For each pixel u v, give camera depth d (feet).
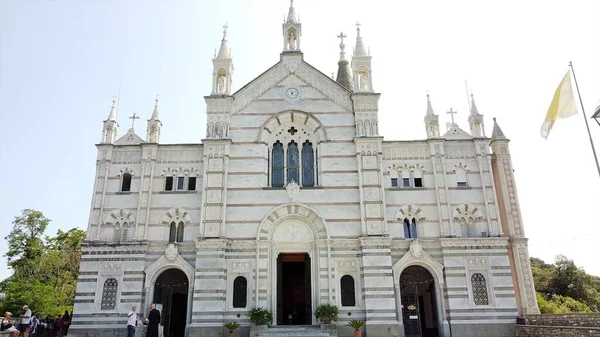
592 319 98.12
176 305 134.92
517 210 135.44
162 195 135.03
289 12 155.84
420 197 135.33
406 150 140.46
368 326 120.78
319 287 124.98
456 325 123.13
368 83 145.59
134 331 103.71
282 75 146.92
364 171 134.31
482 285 127.13
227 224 130.52
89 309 123.65
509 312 124.16
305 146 142.51
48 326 132.05
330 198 133.28
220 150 136.36
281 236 131.23
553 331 103.60
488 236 131.23
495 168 142.31
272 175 139.33
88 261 127.65
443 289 126.72
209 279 124.16
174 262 127.24
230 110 142.00
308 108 143.33
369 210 130.41
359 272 126.72
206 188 132.46
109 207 133.80
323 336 113.39
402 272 133.69
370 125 139.64
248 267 127.24
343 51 168.45
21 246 226.38
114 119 143.64
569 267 256.93
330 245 128.57
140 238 129.80
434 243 130.82
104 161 137.90
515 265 130.62
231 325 117.29
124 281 125.90
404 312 130.21
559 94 110.01
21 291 196.03
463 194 136.05
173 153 139.85
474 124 143.43
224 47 150.61
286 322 138.92
